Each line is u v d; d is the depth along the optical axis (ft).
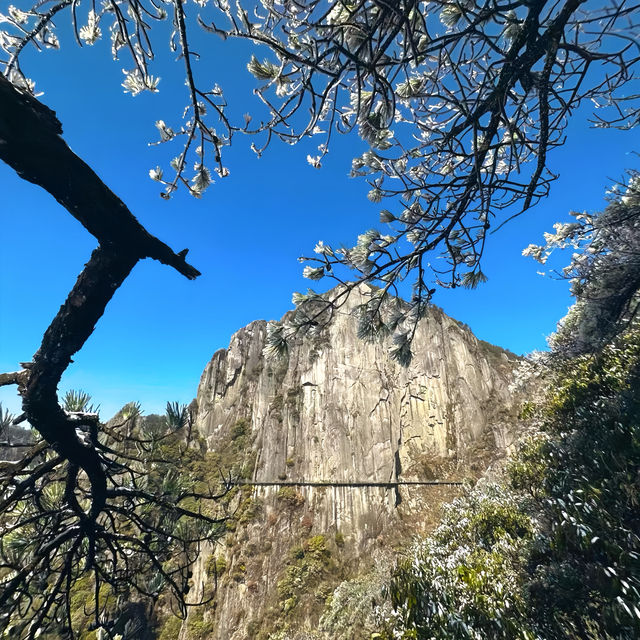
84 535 7.45
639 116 10.18
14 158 3.72
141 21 7.28
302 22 5.99
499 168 11.03
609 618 11.83
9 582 6.57
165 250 4.86
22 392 5.25
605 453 17.52
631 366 21.66
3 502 6.14
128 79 7.72
